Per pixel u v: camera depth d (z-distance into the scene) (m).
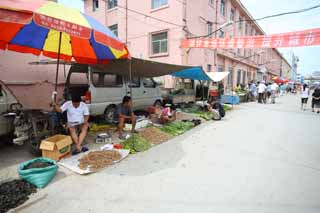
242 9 20.48
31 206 2.65
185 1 12.03
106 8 16.11
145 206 2.68
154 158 4.39
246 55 24.59
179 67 7.33
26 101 7.16
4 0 2.70
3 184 3.05
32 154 4.43
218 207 2.67
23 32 4.71
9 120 4.38
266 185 3.26
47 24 2.97
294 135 6.45
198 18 13.64
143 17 13.73
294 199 2.87
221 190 3.09
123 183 3.27
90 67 6.41
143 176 3.53
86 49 5.82
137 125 6.62
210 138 6.06
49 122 4.75
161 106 9.53
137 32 14.17
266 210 2.61
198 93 13.39
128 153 4.54
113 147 4.82
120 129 5.73
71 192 2.99
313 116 10.13
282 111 11.86
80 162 3.87
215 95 12.82
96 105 6.54
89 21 3.83
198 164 4.08
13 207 2.61
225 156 4.55
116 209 2.61
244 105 14.91
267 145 5.38
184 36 12.18
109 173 3.62
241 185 3.25
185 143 5.54
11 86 6.74
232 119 9.30
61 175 3.48
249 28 24.56
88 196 2.90
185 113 9.85
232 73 20.50
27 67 7.13
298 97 24.08
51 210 2.58
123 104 5.84
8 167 3.76
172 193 3.00
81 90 6.79
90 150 4.69
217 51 16.42
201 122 8.48
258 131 6.96
